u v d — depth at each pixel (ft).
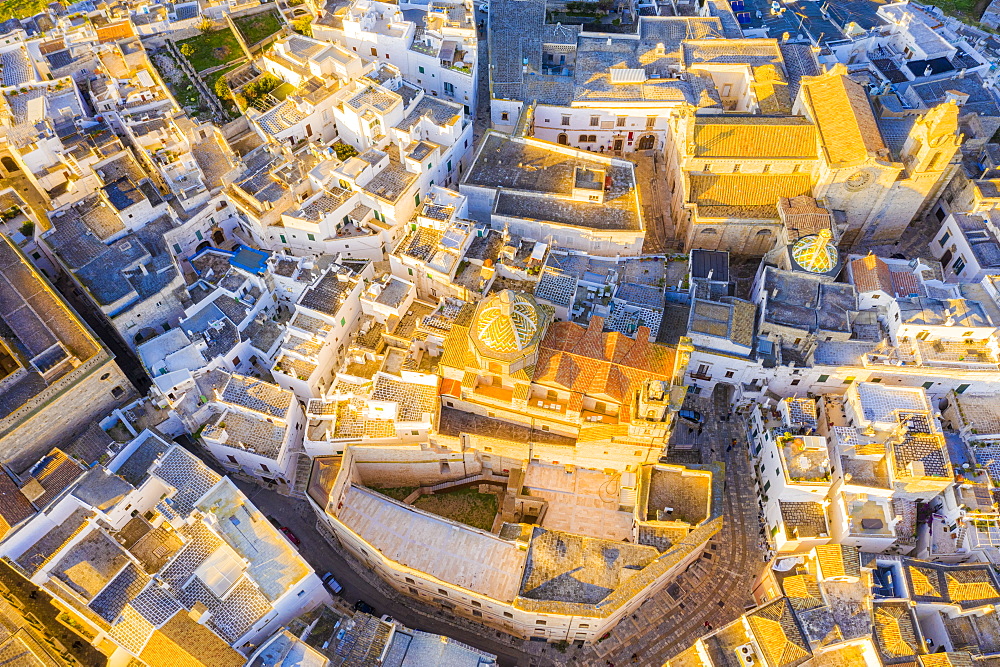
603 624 237.45
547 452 262.67
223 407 272.72
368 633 231.91
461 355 258.37
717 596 257.75
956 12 505.66
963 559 249.96
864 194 309.63
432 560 247.50
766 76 365.40
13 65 370.94
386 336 284.20
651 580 234.79
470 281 294.66
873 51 427.74
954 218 319.06
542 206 323.37
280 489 280.92
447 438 260.83
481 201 333.83
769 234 314.55
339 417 270.26
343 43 390.83
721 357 275.80
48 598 249.34
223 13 398.83
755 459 279.08
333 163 322.55
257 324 297.53
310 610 249.55
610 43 398.62
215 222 323.37
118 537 246.06
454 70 372.79
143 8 398.42
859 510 248.52
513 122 379.55
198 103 359.66
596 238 314.55
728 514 273.13
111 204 301.84
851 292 286.66
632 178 335.47
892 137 346.33
